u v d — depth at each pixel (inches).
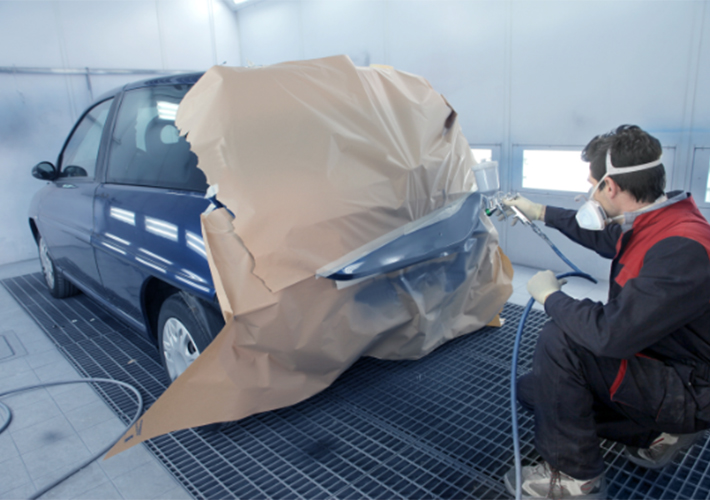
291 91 66.0
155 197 81.2
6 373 102.0
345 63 72.7
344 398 84.4
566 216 70.6
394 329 77.2
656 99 116.4
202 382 59.2
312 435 75.0
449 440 72.2
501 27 141.2
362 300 69.0
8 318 133.6
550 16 130.6
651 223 51.5
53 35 195.5
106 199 94.9
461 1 148.4
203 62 239.6
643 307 45.9
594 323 48.6
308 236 60.1
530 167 145.1
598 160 52.6
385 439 73.2
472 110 154.9
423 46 163.3
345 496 62.2
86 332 121.6
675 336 50.3
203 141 61.2
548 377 54.5
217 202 59.8
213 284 64.6
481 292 96.6
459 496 61.1
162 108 86.9
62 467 71.4
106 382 95.8
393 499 61.3
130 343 114.0
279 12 220.7
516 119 144.6
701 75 108.6
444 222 72.9
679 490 59.8
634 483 61.7
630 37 117.7
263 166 60.2
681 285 44.9
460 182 79.9
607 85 124.0
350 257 62.4
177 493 64.7
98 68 207.5
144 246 80.0
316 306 63.4
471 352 98.3
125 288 92.3
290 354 63.8
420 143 73.6
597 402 58.2
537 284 57.3
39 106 195.6
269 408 63.9
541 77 136.1
